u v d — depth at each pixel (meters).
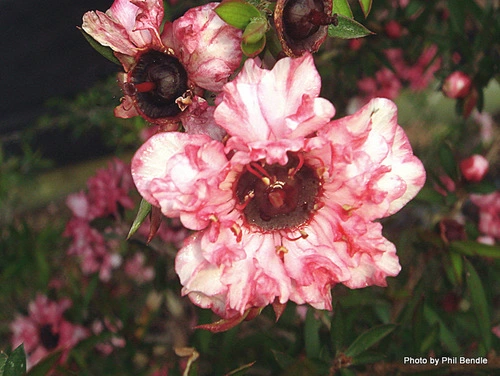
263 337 0.09
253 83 0.05
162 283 0.10
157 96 0.05
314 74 0.05
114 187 0.10
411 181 0.05
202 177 0.05
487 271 0.09
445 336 0.09
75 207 0.10
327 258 0.05
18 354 0.05
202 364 0.10
